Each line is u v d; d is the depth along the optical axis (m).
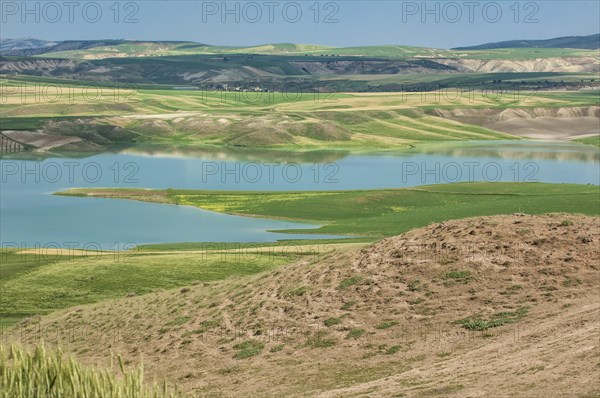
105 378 20.09
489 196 150.88
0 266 82.69
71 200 159.38
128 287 72.88
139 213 144.38
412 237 51.31
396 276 46.66
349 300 45.56
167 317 52.03
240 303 50.16
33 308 67.50
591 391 27.28
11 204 153.88
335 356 39.81
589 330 35.34
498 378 31.16
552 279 43.47
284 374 38.41
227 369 40.91
